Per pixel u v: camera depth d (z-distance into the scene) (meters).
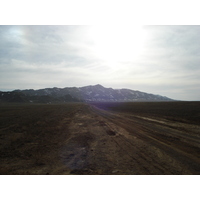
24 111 35.91
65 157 6.83
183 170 5.34
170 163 5.95
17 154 7.22
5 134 11.30
